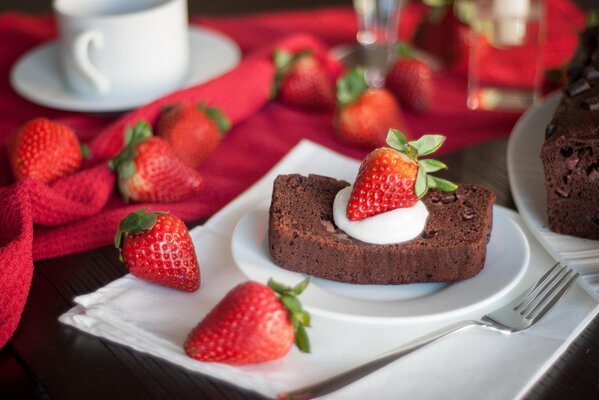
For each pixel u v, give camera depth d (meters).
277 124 0.87
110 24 0.83
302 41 0.93
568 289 0.64
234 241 0.66
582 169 0.68
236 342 0.58
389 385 0.59
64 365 0.60
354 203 0.64
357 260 0.64
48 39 1.00
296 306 0.58
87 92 0.86
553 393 0.59
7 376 0.63
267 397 0.58
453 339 0.61
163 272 0.64
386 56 0.96
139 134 0.76
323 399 0.58
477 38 0.88
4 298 0.63
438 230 0.65
